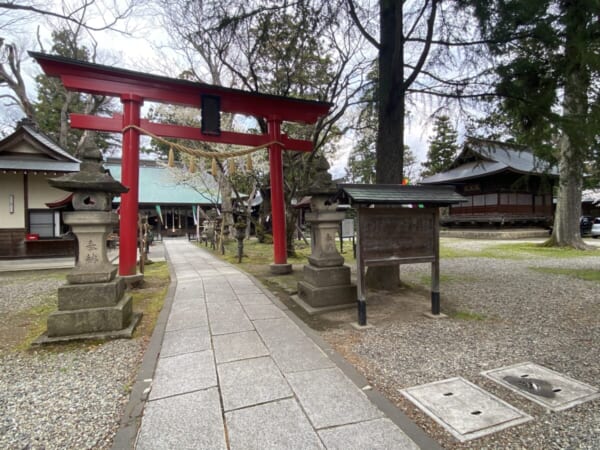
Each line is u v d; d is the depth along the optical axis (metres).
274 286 6.02
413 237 3.93
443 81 5.23
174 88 6.12
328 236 4.61
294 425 1.84
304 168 9.68
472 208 21.95
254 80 7.86
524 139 5.21
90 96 18.42
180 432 1.79
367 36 5.38
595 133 4.14
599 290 5.38
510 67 4.59
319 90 9.11
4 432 1.84
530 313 4.12
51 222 10.66
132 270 5.84
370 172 22.36
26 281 6.80
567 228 12.08
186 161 15.32
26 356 2.89
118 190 3.69
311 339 3.23
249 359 2.76
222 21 5.61
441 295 5.10
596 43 3.97
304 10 5.25
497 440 1.72
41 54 5.09
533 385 2.29
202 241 18.16
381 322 3.81
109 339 3.27
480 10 4.02
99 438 1.78
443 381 2.37
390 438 1.73
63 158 10.66
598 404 2.05
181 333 3.43
